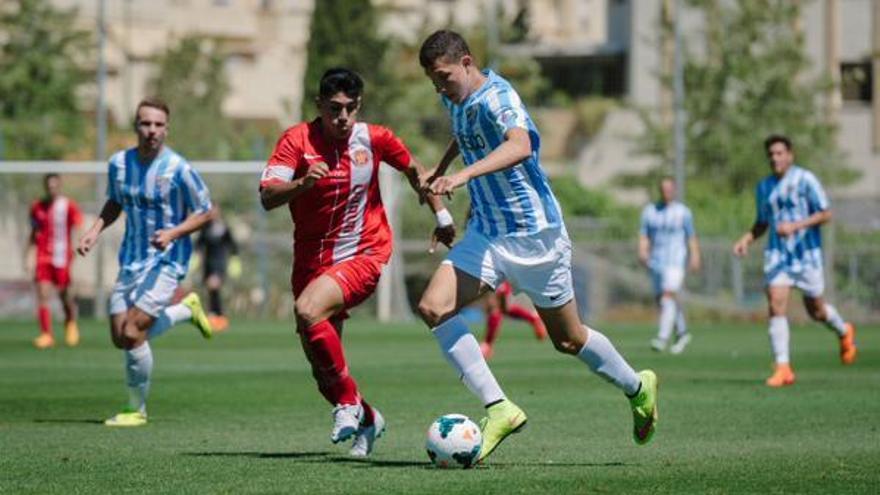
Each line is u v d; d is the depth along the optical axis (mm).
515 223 29562
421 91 151875
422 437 36281
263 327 105625
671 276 76062
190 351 77500
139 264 40844
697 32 149625
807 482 26969
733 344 84500
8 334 93375
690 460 30609
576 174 164250
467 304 29812
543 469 29031
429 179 31703
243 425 39750
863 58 159875
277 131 153000
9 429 38750
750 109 142375
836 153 144750
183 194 40875
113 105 185250
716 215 120500
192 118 151000
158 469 29328
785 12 144625
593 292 119125
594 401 46250
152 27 189125
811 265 55094
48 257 81312
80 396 49406
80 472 28906
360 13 148750
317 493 25609
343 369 31000
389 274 119438
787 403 45406
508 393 49531
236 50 197750
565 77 186500
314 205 32156
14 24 155125
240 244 120562
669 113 149750
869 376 58188
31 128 149750
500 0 190375
